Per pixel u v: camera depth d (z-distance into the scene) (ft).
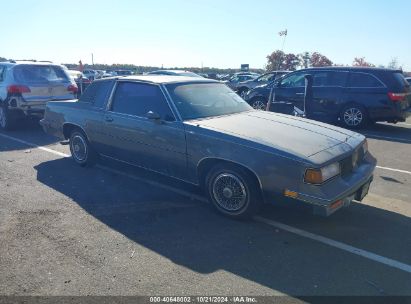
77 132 20.61
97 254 11.60
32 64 31.12
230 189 13.88
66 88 32.01
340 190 12.44
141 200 15.99
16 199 15.99
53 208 15.08
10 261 11.16
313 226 13.69
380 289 10.02
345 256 11.65
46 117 22.50
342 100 34.37
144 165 17.04
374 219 14.33
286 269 10.90
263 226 13.65
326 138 14.10
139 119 16.61
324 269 10.93
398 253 11.88
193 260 11.33
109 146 18.56
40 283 10.12
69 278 10.34
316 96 35.68
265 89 39.42
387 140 29.40
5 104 30.71
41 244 12.17
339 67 34.86
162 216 14.42
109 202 15.75
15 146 25.85
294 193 12.28
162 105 15.98
